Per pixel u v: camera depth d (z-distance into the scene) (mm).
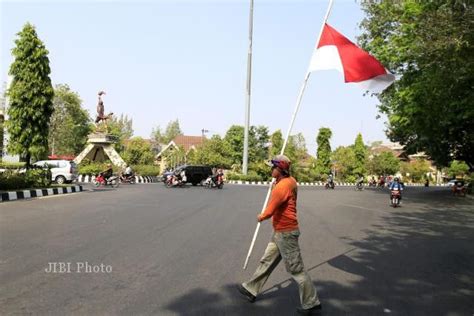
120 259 6996
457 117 24656
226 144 66250
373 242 9781
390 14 26688
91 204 15367
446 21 14609
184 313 4668
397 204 20375
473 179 42094
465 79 18812
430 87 20594
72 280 5742
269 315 4703
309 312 4793
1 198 16031
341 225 12586
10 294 5102
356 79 6660
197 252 7754
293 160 58281
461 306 5281
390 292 5797
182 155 65000
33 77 20875
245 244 8680
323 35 6707
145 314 4594
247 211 14805
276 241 5008
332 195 27766
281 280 6156
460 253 8797
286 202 4945
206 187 31188
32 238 8445
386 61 27344
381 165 79000
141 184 33969
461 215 16766
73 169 28031
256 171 48562
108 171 28641
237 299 5223
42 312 4543
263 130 73188
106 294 5211
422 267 7379
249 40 41344
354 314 4871
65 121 55219
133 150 54719
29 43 20844
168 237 9141
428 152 39000
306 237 10156
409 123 29094
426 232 11797
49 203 15320
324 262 7547
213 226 10977
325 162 70438
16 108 20797
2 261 6605
